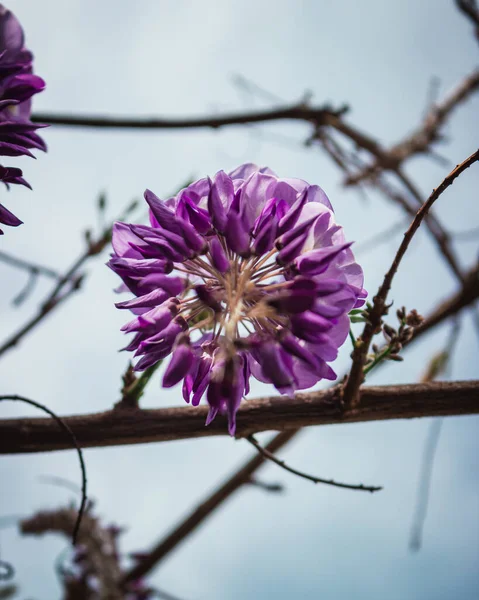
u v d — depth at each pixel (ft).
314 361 1.03
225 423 1.20
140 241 1.13
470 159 1.06
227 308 1.07
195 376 1.09
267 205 1.07
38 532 2.39
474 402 1.19
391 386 1.20
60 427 1.19
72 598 2.27
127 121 2.03
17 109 1.21
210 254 1.08
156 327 1.05
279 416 1.19
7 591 2.20
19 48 1.26
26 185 1.16
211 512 2.13
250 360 1.12
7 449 1.19
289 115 2.30
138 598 2.34
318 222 1.09
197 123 2.10
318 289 1.04
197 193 1.11
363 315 1.13
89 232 1.73
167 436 1.20
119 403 1.21
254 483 2.09
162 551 2.23
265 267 1.08
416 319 1.19
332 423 1.20
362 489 1.19
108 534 2.51
